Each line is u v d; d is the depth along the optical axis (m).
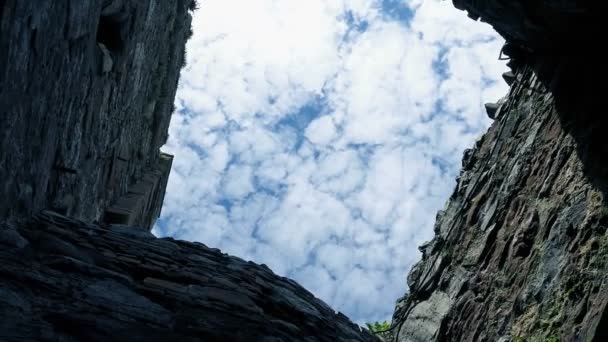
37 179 5.80
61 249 5.20
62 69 5.80
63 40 5.60
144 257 5.95
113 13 7.34
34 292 4.39
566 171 8.36
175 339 4.61
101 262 5.46
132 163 11.64
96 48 7.01
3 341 3.79
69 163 6.82
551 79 9.67
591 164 7.84
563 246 7.71
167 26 11.60
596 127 8.05
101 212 9.48
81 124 7.07
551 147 9.01
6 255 4.63
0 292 4.14
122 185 10.88
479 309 9.11
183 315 4.94
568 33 8.52
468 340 9.03
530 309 7.84
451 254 10.82
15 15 4.36
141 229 6.86
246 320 5.26
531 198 9.02
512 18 8.91
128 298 4.82
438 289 10.65
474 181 11.27
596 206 7.39
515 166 9.88
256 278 6.67
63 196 6.89
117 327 4.45
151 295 5.08
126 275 5.37
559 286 7.43
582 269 7.13
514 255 8.80
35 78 5.11
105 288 4.83
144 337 4.48
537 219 8.62
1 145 4.70
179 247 6.79
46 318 4.20
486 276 9.37
